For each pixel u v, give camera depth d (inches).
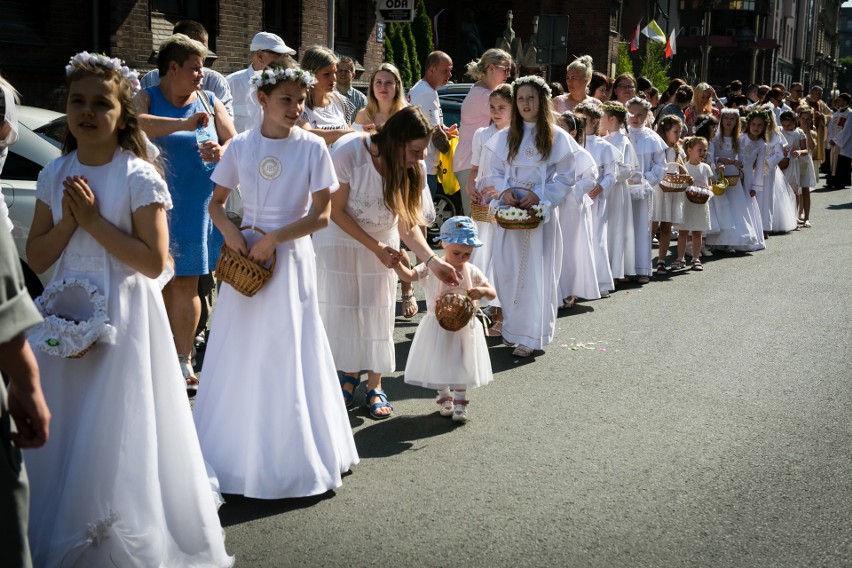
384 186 213.3
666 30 2529.5
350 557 155.4
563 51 662.5
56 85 486.3
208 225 239.0
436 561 154.9
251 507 173.5
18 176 243.1
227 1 575.5
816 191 840.9
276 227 178.7
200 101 243.0
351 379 230.4
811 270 446.6
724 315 348.5
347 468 186.9
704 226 440.5
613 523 170.9
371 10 765.3
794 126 597.6
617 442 213.2
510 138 287.6
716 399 246.7
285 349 175.0
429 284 224.4
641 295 388.2
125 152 141.7
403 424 223.1
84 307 139.3
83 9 493.7
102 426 137.3
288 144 179.0
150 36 520.4
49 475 139.2
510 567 153.5
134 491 138.4
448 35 1379.2
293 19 673.6
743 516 175.2
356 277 220.1
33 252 142.6
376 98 299.3
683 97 559.2
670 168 433.7
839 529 170.9
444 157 459.2
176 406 145.7
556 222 290.7
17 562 102.8
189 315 237.6
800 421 230.2
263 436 174.1
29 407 104.7
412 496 180.7
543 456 203.6
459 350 220.4
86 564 136.7
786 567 156.0
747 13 2751.0
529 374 267.9
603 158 364.2
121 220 139.6
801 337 315.3
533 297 284.0
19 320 100.5
